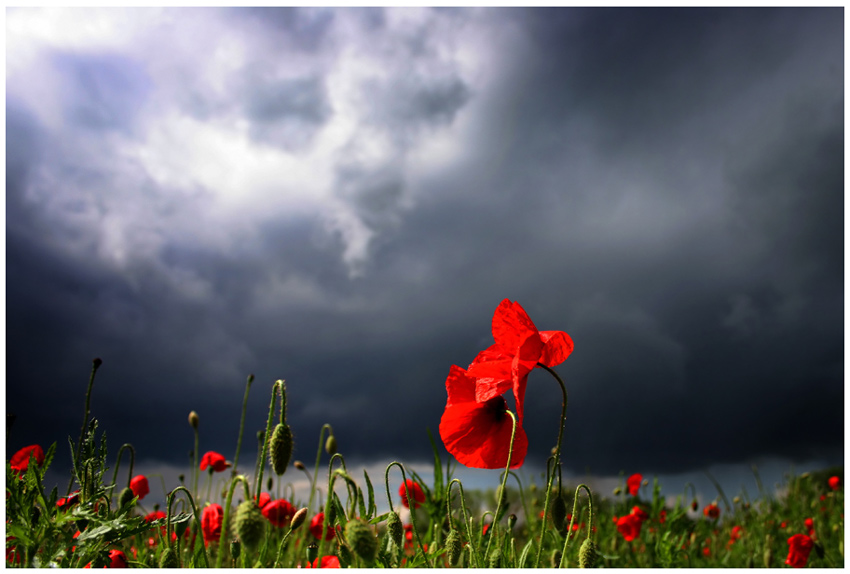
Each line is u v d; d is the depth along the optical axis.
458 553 0.35
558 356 0.38
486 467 0.39
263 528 0.28
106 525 0.33
